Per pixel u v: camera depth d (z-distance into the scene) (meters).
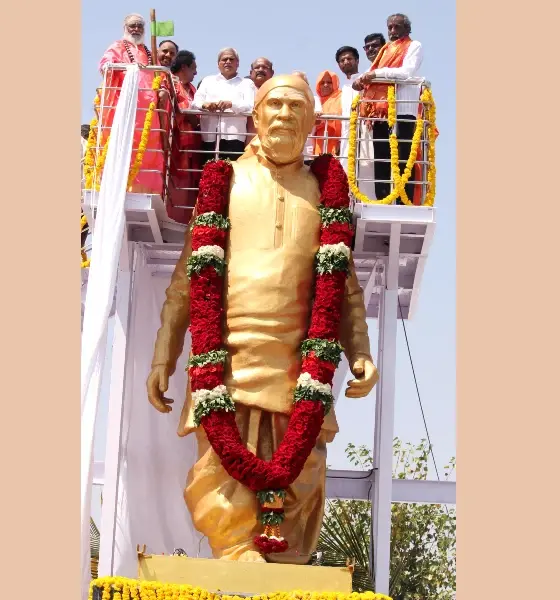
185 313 12.81
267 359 12.15
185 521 14.17
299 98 12.72
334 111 14.68
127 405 13.88
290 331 12.25
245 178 12.78
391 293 13.56
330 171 12.84
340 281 12.40
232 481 11.98
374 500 13.79
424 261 13.91
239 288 12.29
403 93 13.29
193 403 12.08
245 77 14.50
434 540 16.97
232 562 11.38
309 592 11.14
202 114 13.97
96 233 12.37
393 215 12.91
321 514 12.31
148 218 13.23
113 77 13.54
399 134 13.41
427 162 12.97
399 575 16.56
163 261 14.70
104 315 12.12
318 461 12.28
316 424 11.92
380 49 13.82
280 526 12.01
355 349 12.64
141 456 14.12
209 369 12.01
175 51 14.18
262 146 12.84
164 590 11.16
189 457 14.31
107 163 12.56
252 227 12.52
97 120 13.15
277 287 12.26
